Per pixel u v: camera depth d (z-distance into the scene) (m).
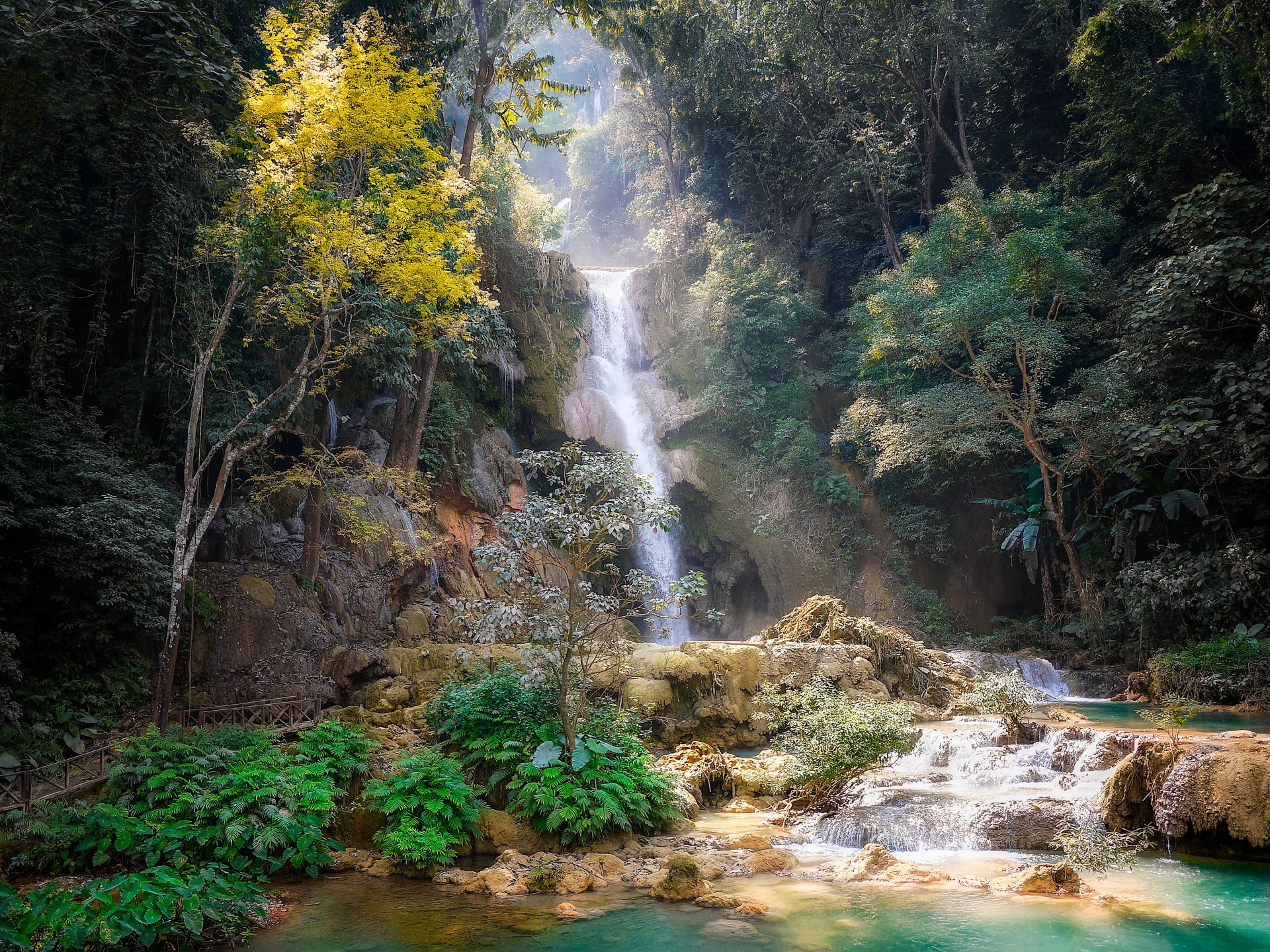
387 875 8.52
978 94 33.19
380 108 12.73
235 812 8.45
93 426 15.45
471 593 21.28
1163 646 20.19
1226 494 20.95
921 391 27.08
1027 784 10.68
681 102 36.62
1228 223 19.36
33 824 8.16
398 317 16.61
